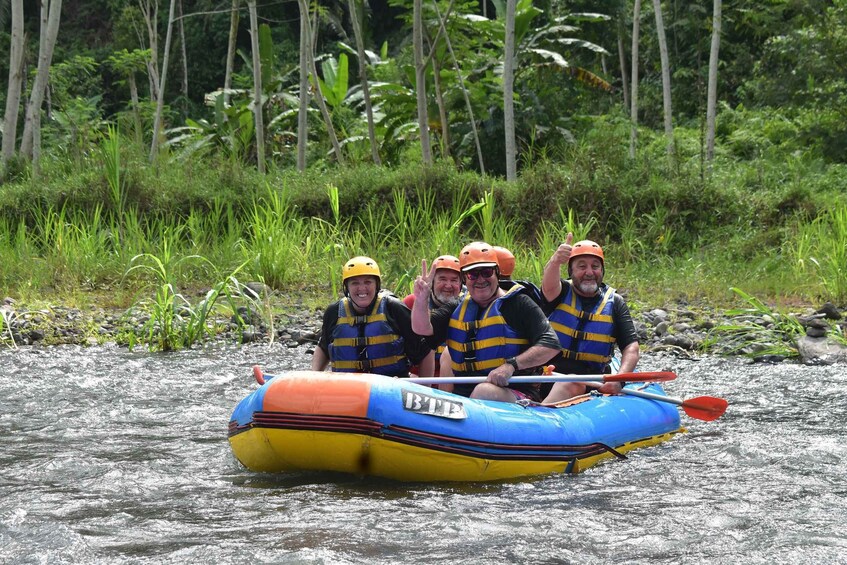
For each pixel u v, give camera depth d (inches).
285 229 952.9
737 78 1920.5
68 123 1478.8
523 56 1385.3
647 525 293.3
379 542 276.5
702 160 1120.8
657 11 1310.3
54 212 1041.5
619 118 1562.5
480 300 384.2
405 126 1437.0
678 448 399.5
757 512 307.1
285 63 2274.9
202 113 2304.4
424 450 329.1
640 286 854.5
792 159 1342.3
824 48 1408.7
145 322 743.7
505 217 1048.8
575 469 359.3
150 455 381.1
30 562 260.5
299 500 317.1
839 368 593.9
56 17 1137.4
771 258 911.0
